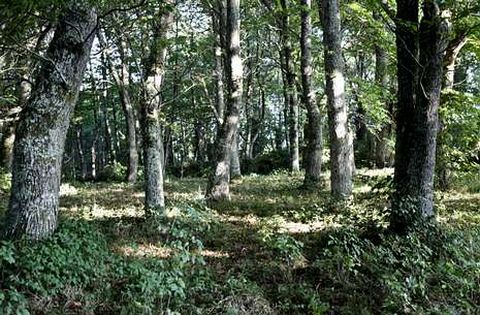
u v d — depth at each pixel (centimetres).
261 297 632
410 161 859
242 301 614
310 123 1736
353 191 1568
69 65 746
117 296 619
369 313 594
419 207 843
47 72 742
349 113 2398
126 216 1164
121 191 1953
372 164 2697
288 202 1396
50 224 729
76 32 750
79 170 5166
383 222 936
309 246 886
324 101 2288
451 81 1409
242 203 1383
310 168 1730
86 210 1263
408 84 870
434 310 591
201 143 4381
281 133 4909
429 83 836
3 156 1897
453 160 1518
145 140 1125
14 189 721
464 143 1509
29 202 712
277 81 3831
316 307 603
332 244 836
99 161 5138
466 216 1116
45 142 724
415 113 853
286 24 2002
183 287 571
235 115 1484
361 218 1061
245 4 2509
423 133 847
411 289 638
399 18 876
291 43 2273
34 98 734
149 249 840
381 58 2173
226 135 1481
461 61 1855
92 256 698
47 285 600
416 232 800
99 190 2014
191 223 868
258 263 788
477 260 754
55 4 650
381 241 830
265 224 1059
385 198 1323
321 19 1593
